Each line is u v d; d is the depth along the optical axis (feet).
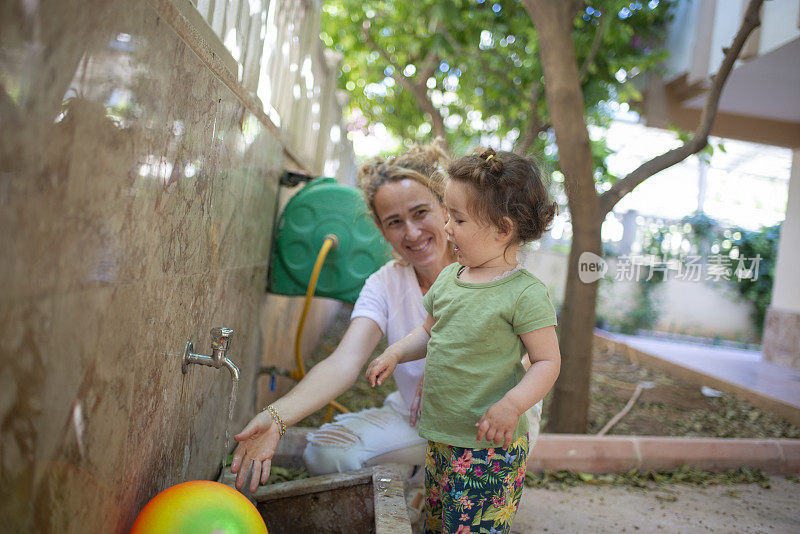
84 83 3.40
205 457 7.59
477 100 29.32
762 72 21.31
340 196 11.76
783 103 24.27
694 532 9.71
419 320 8.66
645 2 24.12
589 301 13.92
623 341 30.73
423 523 8.79
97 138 3.62
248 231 9.03
